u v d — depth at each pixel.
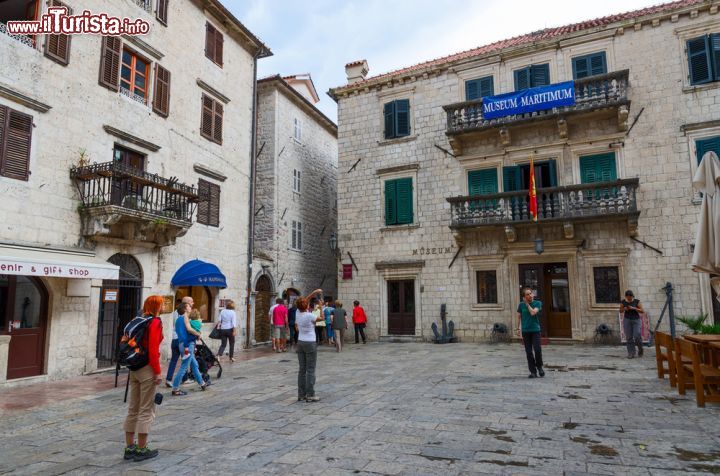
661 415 6.59
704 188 7.78
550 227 17.47
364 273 20.70
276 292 21.44
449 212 19.45
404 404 7.65
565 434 5.79
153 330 5.45
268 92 22.80
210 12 17.73
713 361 7.90
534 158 18.28
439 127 20.14
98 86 12.86
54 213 11.37
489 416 6.73
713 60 15.93
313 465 4.92
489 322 18.22
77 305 11.78
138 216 12.35
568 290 17.41
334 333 18.12
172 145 15.41
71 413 7.82
